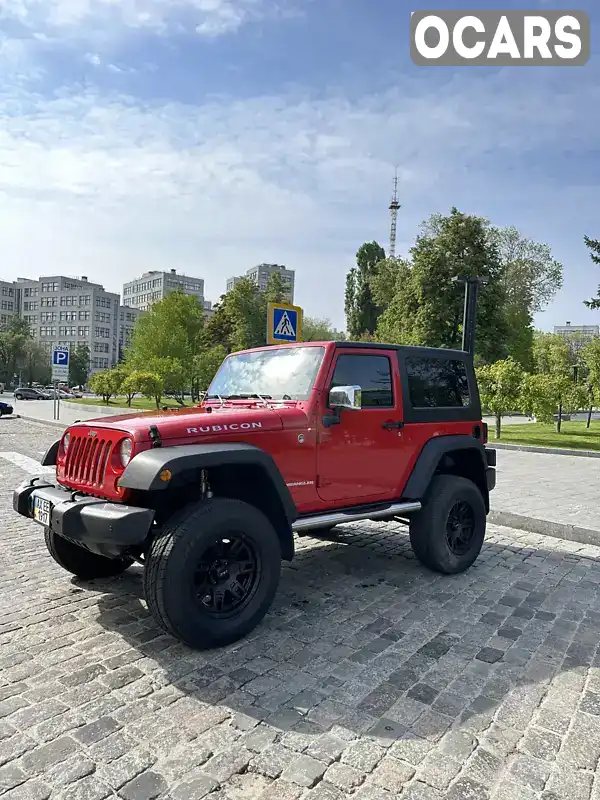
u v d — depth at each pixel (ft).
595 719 9.11
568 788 7.46
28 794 7.18
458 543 16.75
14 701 9.39
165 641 11.75
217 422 12.09
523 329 134.10
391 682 10.20
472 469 18.04
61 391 241.76
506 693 9.88
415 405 16.03
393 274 150.61
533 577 16.42
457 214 106.01
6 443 51.24
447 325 104.47
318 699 9.58
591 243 75.36
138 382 108.78
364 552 18.65
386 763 7.91
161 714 9.05
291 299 189.88
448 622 13.00
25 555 17.83
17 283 445.37
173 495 12.52
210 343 190.80
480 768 7.84
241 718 8.97
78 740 8.34
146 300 488.85
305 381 14.06
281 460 12.90
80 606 13.61
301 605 13.92
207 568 11.24
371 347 15.15
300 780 7.52
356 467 14.42
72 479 12.74
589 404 74.69
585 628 12.78
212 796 7.21
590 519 22.86
